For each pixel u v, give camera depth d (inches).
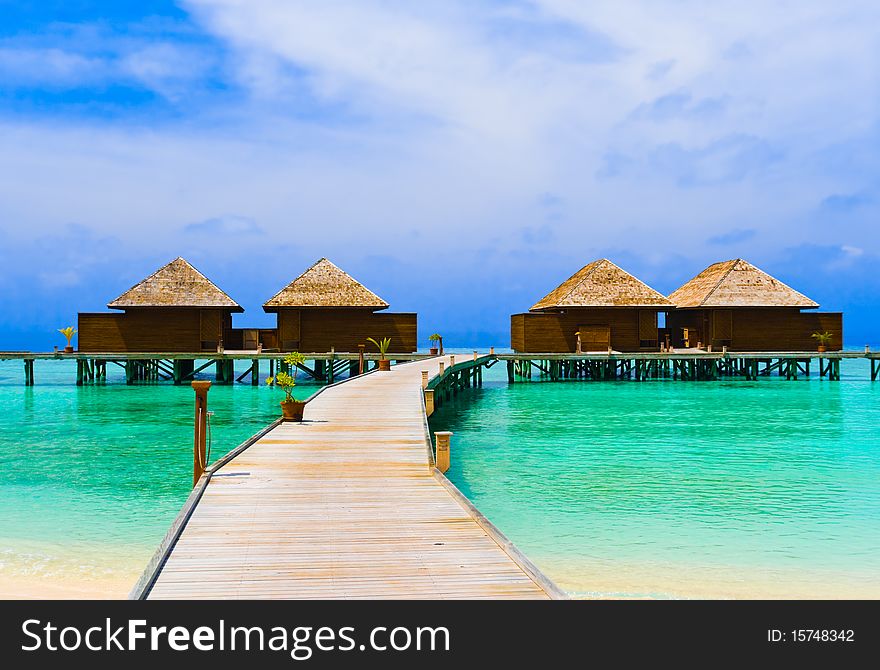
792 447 851.4
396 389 1080.8
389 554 328.2
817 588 395.2
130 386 1723.7
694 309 1967.3
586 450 831.7
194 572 306.2
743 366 1923.0
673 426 1035.9
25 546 460.1
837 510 555.8
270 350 1786.4
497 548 336.2
